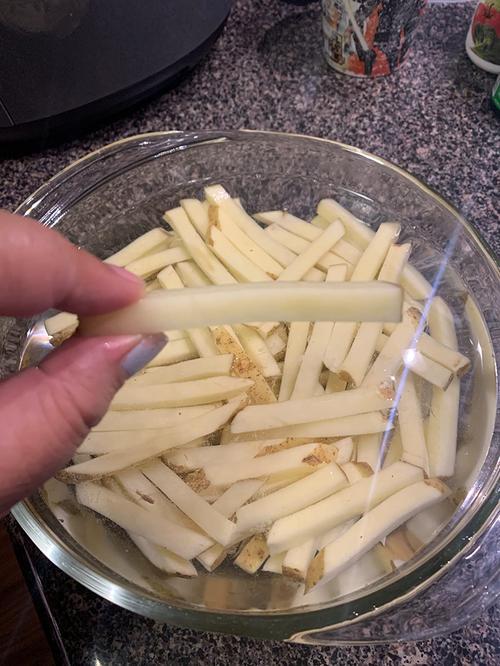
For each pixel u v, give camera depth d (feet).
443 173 0.98
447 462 0.71
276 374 0.74
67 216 0.88
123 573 0.67
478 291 0.82
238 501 0.67
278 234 0.85
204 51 1.00
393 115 1.04
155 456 0.68
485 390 0.77
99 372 0.47
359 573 0.67
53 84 0.87
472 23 1.04
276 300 0.50
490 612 0.72
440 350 0.75
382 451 0.72
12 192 0.97
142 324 0.49
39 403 0.46
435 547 0.66
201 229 0.83
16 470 0.46
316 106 1.05
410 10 0.96
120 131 1.02
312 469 0.68
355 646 0.70
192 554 0.65
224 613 0.61
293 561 0.64
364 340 0.74
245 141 0.90
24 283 0.46
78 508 0.71
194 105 1.05
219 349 0.74
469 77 1.07
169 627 0.72
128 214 0.91
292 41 1.11
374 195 0.91
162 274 0.81
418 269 0.86
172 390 0.70
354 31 0.99
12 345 0.81
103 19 0.83
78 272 0.47
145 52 0.90
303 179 0.92
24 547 0.74
